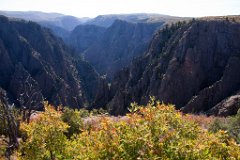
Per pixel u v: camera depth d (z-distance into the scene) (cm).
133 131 783
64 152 1120
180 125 846
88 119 2439
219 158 802
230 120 2219
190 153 733
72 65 17275
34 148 1127
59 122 1163
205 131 884
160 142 755
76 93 14188
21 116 1694
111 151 774
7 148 1370
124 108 7775
